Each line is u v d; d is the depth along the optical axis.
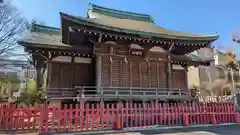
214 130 12.14
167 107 13.45
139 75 16.03
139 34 14.01
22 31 16.41
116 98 13.55
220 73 36.97
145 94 15.71
